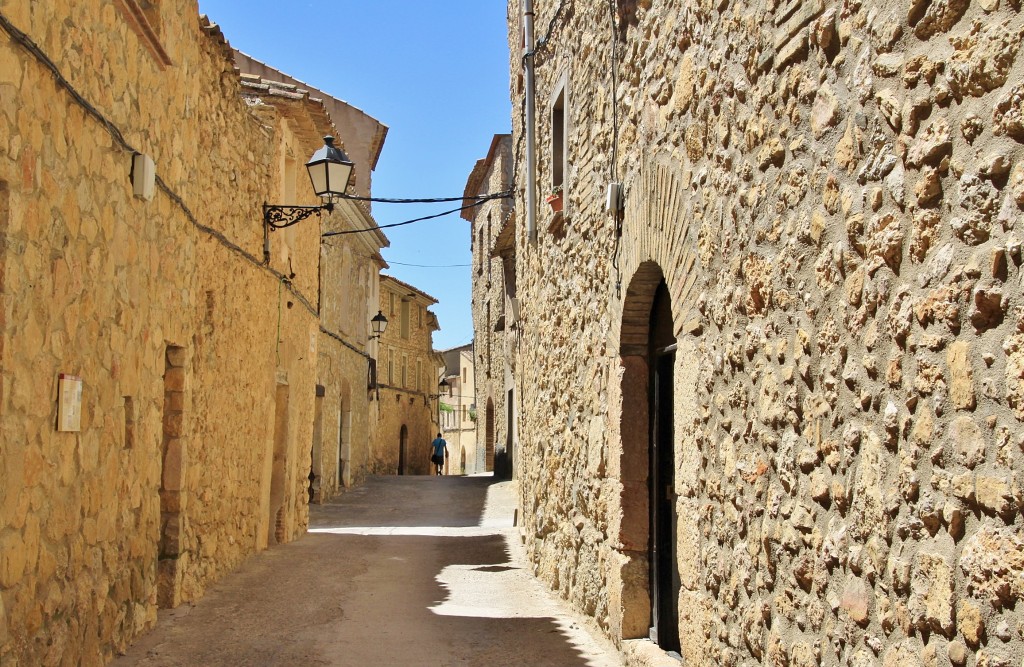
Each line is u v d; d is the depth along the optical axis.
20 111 4.04
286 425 11.65
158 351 6.46
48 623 4.52
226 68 8.37
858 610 3.06
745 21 4.06
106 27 5.20
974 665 2.45
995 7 2.43
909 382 2.78
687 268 4.86
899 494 2.82
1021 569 2.28
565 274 8.52
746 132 4.05
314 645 6.32
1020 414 2.30
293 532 11.97
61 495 4.67
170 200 6.63
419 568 9.90
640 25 5.83
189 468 7.62
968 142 2.52
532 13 10.32
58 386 4.56
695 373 4.75
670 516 6.16
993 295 2.40
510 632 6.90
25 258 4.14
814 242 3.41
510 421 23.11
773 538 3.75
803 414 3.49
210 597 7.78
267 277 10.30
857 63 3.09
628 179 6.12
